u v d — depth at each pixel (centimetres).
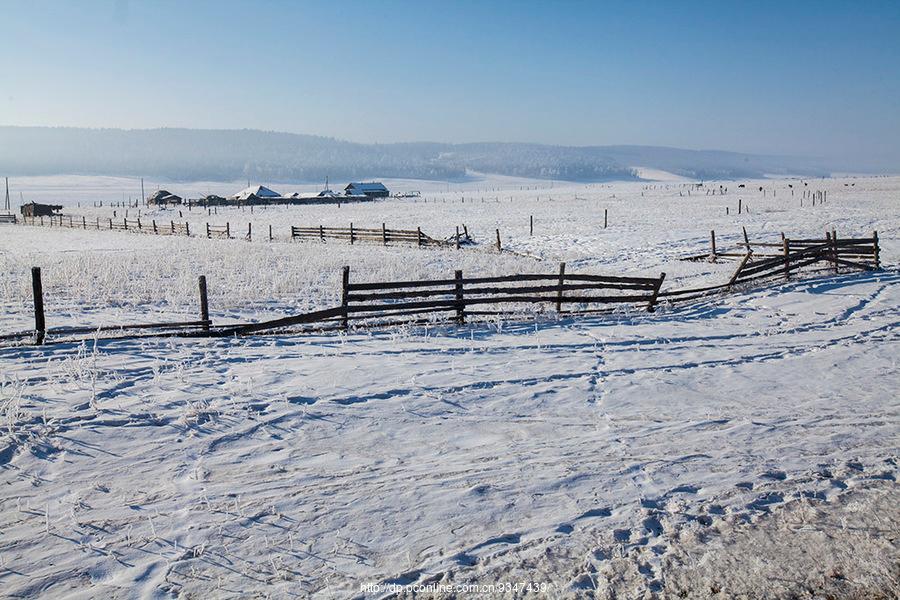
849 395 944
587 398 920
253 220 7088
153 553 526
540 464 695
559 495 626
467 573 502
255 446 729
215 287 1867
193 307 1616
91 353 1080
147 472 661
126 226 5753
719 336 1330
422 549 536
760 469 684
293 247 3338
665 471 680
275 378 960
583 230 4462
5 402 812
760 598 466
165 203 12488
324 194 13862
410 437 768
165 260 2533
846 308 1628
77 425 760
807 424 821
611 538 549
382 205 10694
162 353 1094
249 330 1266
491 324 1388
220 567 510
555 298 1527
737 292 1870
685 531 559
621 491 634
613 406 888
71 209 11912
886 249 2967
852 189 10888
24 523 563
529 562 516
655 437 776
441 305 1392
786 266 2086
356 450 727
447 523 575
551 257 3027
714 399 924
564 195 13125
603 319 1497
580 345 1229
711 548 532
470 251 3209
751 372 1070
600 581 489
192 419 784
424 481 653
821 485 645
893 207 6003
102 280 1942
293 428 781
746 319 1514
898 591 470
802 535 550
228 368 1013
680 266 2609
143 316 1485
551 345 1220
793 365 1115
